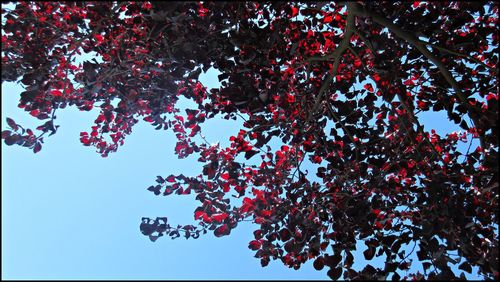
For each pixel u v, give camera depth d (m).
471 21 4.97
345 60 5.45
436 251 4.47
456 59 5.34
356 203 5.17
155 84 5.19
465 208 4.71
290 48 5.05
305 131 5.55
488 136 4.62
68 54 5.04
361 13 4.53
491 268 4.44
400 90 4.93
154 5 3.84
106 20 4.80
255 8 4.93
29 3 4.62
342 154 5.39
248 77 4.97
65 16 4.89
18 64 4.78
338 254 4.95
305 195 5.40
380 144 5.37
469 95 5.21
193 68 4.93
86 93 5.09
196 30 4.68
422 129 4.98
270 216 5.21
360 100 5.40
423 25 4.84
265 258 5.28
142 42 4.88
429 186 4.61
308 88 5.48
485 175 4.90
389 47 4.93
